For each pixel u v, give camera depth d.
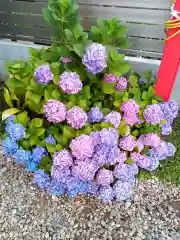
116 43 1.61
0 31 2.17
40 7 1.95
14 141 1.48
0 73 2.27
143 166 1.56
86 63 1.39
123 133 1.50
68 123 1.45
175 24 1.37
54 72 1.47
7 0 1.99
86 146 1.37
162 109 1.57
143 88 1.72
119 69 1.47
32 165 1.51
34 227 1.50
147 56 1.99
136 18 1.83
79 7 1.88
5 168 1.73
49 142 1.50
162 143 1.57
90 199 1.60
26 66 1.48
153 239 1.46
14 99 1.64
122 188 1.49
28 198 1.60
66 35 1.51
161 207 1.58
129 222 1.52
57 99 1.49
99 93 1.60
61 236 1.47
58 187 1.50
